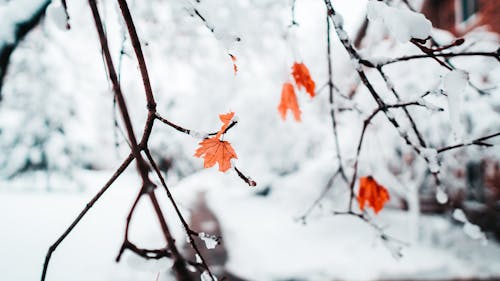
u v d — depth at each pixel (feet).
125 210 29.50
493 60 3.82
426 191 29.84
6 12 3.34
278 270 20.98
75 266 15.72
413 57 2.94
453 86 2.74
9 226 20.88
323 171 27.22
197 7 3.12
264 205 39.99
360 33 6.61
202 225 31.53
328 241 25.38
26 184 36.70
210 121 26.58
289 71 4.06
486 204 26.89
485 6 25.68
